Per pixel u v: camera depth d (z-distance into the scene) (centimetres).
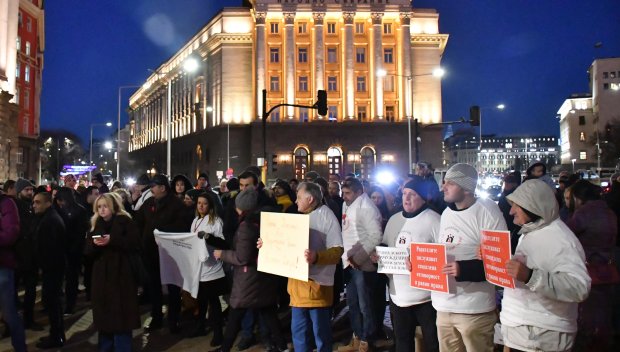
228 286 805
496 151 18312
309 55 6406
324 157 6250
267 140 6244
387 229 588
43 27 6481
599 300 604
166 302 1054
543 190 381
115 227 643
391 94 6425
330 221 602
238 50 6675
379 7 6334
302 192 605
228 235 778
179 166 8488
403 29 6369
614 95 9806
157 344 769
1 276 648
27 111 6134
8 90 4053
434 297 489
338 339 807
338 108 6397
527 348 385
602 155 7912
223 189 1398
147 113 11112
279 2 6303
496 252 411
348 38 6316
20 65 5941
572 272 360
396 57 6431
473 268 453
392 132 6291
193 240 778
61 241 761
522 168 15450
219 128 6631
